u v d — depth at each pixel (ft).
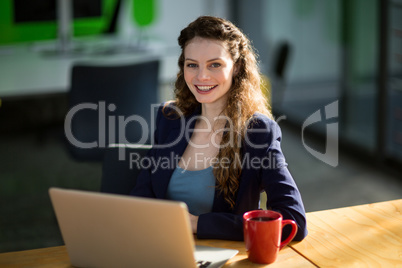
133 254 4.71
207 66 5.96
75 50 16.61
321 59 16.48
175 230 4.44
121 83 11.39
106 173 6.89
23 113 18.42
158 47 16.78
